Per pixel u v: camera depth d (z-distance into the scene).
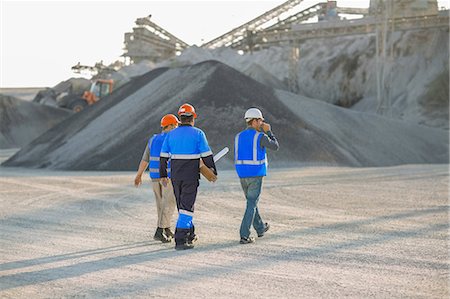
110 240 10.50
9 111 86.06
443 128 84.25
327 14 117.94
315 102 48.41
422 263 8.25
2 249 9.59
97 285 7.09
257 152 10.08
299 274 7.60
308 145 37.44
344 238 10.47
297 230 11.45
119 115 41.91
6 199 17.70
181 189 9.55
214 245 9.88
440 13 89.12
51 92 104.31
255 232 11.41
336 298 6.41
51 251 9.41
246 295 6.56
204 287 6.94
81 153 37.16
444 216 13.35
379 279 7.30
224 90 39.66
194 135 9.52
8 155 59.88
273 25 127.69
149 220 13.17
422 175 26.59
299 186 21.23
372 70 110.81
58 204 16.36
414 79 100.19
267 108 39.75
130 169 32.78
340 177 25.59
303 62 125.62
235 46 140.50
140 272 7.80
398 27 93.19
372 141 46.12
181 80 42.66
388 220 12.77
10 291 6.84
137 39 162.75
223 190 19.86
